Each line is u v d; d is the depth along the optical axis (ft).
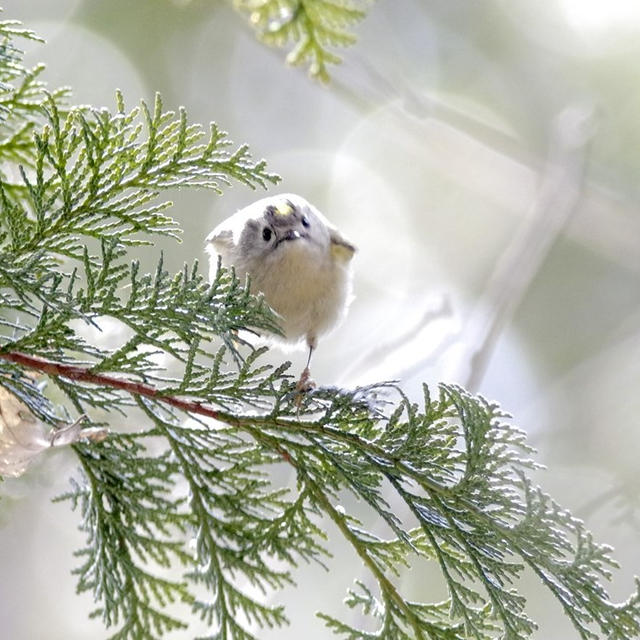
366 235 55.88
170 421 20.04
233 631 19.65
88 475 20.29
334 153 56.49
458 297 55.57
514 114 55.11
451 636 19.53
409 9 56.29
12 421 19.21
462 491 18.89
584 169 46.16
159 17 52.85
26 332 20.34
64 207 18.56
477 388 37.42
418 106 46.96
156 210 18.86
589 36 55.11
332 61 27.25
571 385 51.37
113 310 18.07
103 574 20.34
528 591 44.62
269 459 19.85
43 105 20.26
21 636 46.19
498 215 55.88
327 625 19.85
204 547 19.95
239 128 55.06
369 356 37.76
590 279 52.54
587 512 44.60
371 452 19.15
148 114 18.85
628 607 18.49
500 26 56.18
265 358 49.93
